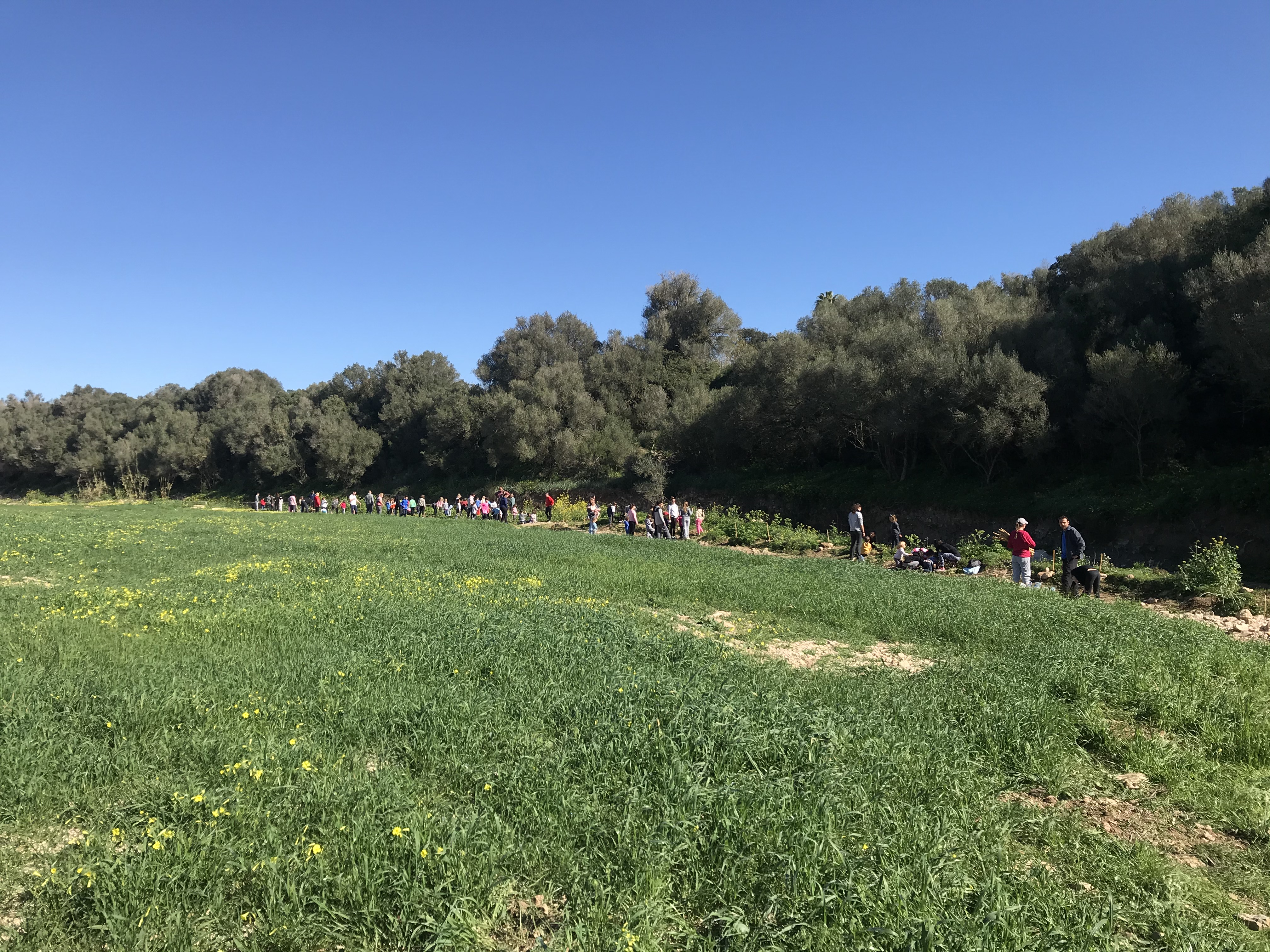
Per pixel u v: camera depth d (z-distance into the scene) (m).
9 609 10.86
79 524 27.42
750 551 28.48
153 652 8.61
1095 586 16.59
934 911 3.94
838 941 3.74
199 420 82.50
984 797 5.53
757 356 46.78
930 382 31.52
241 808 4.77
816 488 38.69
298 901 3.94
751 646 10.35
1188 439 27.59
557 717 6.66
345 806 4.84
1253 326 22.33
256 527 28.97
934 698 7.60
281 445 71.75
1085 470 29.72
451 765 5.66
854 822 4.88
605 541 25.20
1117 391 26.73
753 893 4.18
